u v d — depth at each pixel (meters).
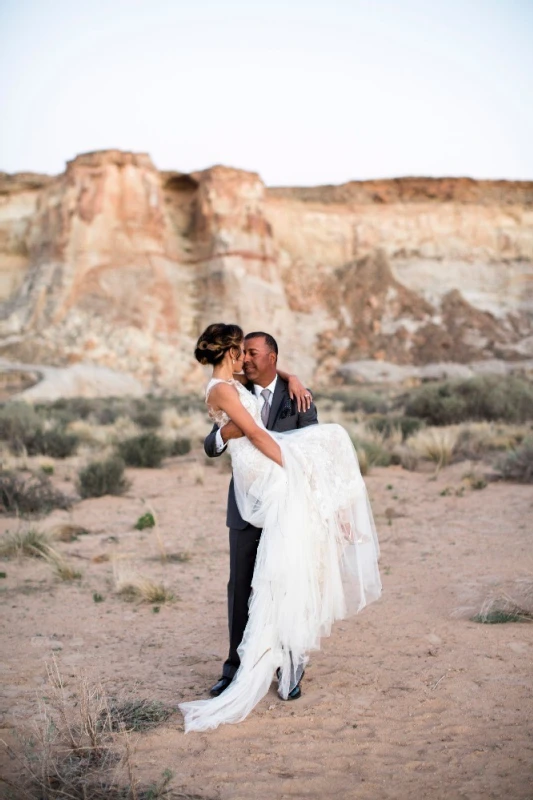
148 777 3.24
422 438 15.17
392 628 5.19
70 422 24.95
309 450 4.10
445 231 85.19
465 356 73.81
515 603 5.41
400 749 3.46
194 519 9.52
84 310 66.75
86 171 71.75
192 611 5.76
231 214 74.69
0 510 9.91
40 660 4.73
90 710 3.74
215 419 4.02
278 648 3.93
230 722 3.78
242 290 71.69
